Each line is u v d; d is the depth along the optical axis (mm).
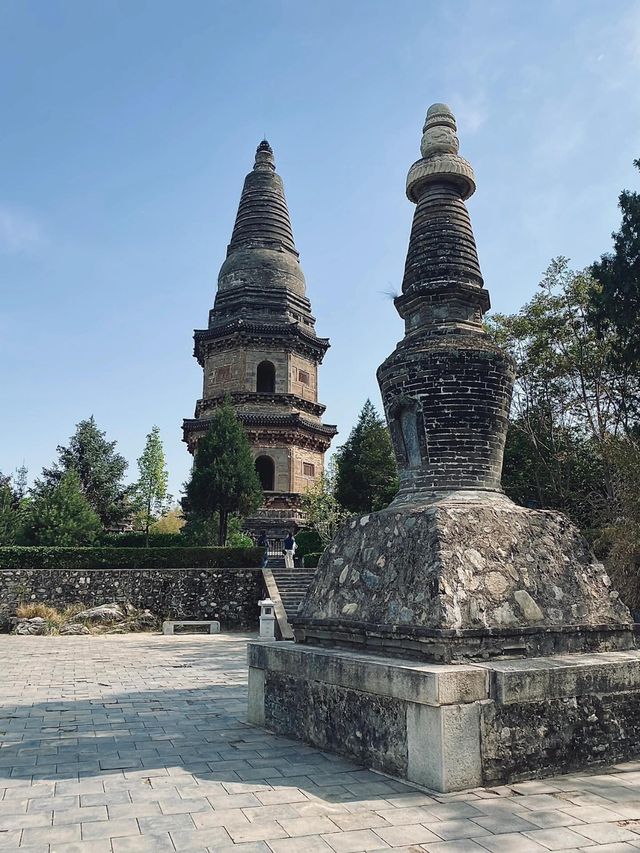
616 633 11109
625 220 31062
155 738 11734
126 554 38062
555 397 40938
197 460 44750
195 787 8797
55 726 12805
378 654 10633
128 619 35375
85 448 68062
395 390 13289
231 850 6695
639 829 7125
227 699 15914
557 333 39719
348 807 7910
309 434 52094
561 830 7109
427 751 8633
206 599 37000
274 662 12273
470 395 12750
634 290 30109
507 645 9977
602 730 9609
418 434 12898
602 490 39312
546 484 41562
